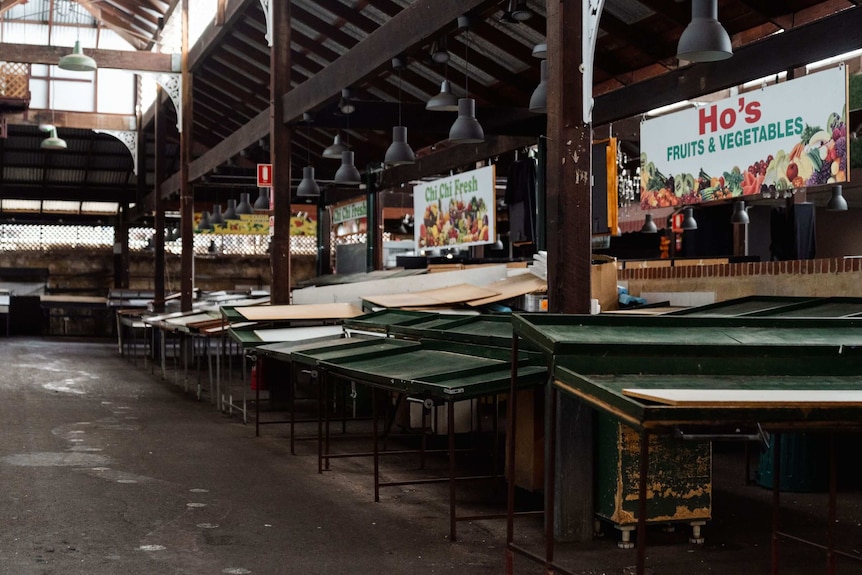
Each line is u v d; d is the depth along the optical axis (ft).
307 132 64.95
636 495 18.38
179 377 55.93
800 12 29.78
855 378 15.58
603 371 14.92
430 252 76.64
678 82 34.06
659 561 17.52
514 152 49.73
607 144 36.50
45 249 102.47
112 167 95.55
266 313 36.73
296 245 107.65
